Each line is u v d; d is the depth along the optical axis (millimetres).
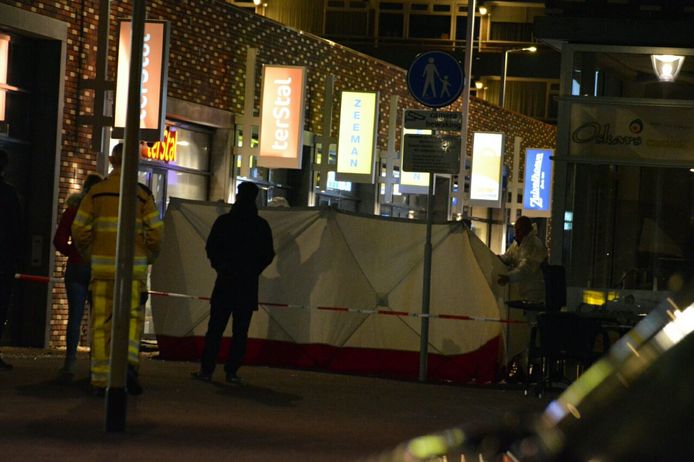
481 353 30141
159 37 35344
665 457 5391
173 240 31438
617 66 31438
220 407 21422
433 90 29125
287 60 49719
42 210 33938
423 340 29328
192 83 42125
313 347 30719
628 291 31125
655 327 6043
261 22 47156
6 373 24516
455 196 65188
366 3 118812
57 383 23188
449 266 30562
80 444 16609
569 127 31469
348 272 30922
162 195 41562
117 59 34719
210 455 16297
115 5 37281
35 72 34219
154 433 17922
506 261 31703
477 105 77062
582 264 31344
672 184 31141
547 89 122750
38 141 34094
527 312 30938
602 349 28938
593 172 31531
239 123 44938
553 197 31531
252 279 25500
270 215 31172
